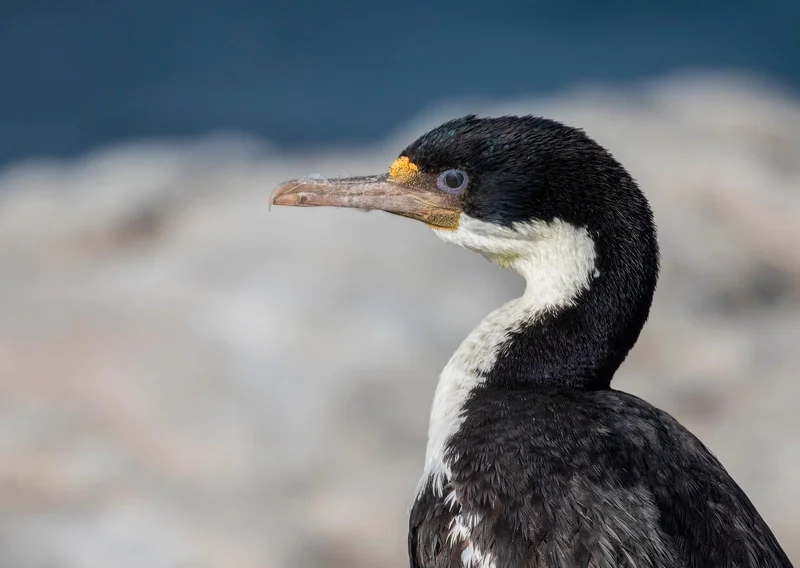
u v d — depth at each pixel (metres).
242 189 18.28
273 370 14.12
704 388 14.73
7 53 30.56
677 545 6.16
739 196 18.48
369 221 16.59
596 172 7.36
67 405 13.96
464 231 7.89
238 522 12.56
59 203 18.31
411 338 14.45
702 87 22.91
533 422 6.78
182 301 15.27
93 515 12.65
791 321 16.67
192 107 28.31
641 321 7.42
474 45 31.47
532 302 7.54
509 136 7.64
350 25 32.62
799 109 23.16
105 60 30.36
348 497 12.81
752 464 13.18
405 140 19.94
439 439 7.10
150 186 18.38
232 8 33.22
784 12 32.81
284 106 28.36
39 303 15.55
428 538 6.67
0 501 12.82
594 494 6.31
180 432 13.59
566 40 31.81
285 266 15.62
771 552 6.39
